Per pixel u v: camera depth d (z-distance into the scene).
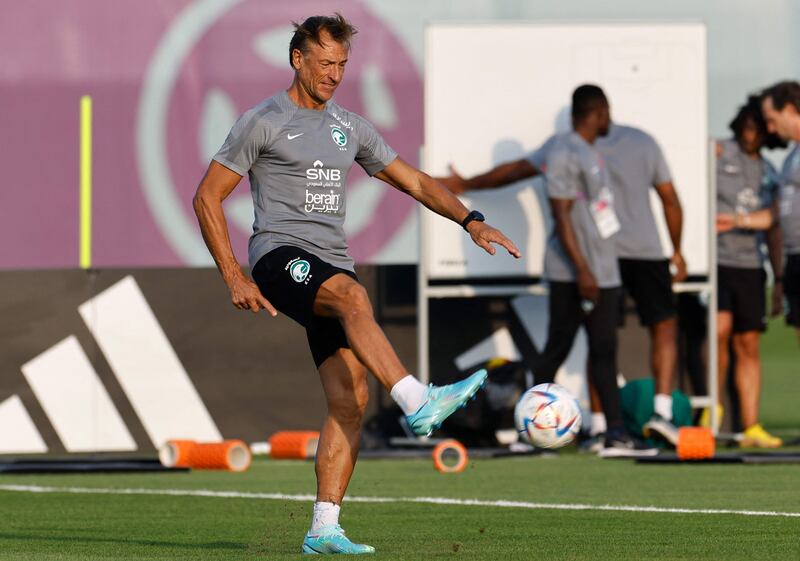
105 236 45.31
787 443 40.28
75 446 39.34
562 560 15.70
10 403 39.31
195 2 45.41
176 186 45.53
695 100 39.62
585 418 39.66
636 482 27.55
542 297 40.22
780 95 38.62
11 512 23.11
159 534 19.50
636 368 40.19
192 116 45.44
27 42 45.06
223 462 32.03
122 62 45.34
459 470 31.12
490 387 37.94
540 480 28.34
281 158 16.47
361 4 45.19
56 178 45.16
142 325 39.59
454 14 45.44
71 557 16.73
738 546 17.03
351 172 44.78
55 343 39.44
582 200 34.84
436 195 17.22
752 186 39.81
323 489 16.58
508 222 39.50
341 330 16.55
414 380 15.08
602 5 45.75
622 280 36.72
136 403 39.50
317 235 16.50
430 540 18.06
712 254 38.84
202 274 39.78
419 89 45.25
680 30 39.69
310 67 16.48
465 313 40.12
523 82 39.44
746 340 39.75
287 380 39.69
